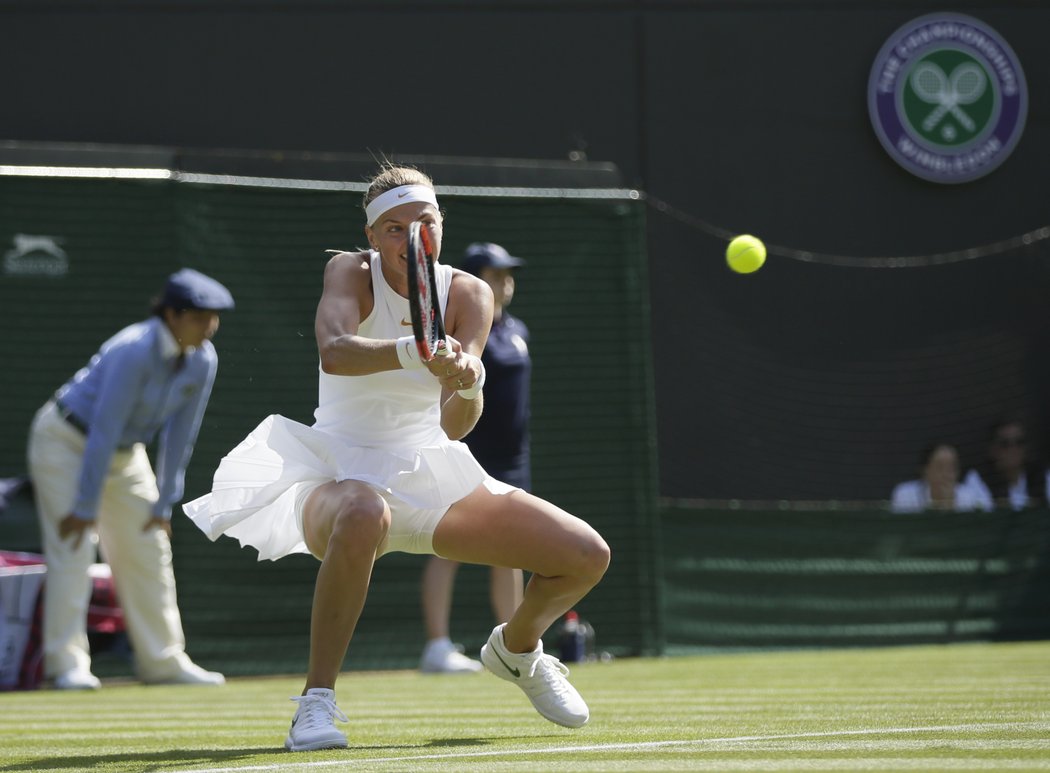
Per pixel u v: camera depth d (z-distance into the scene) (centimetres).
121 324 2597
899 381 3403
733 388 3328
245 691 2030
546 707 1184
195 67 3200
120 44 3180
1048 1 3516
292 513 1170
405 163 2677
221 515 1134
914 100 3447
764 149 3397
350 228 2634
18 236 2581
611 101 3341
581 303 2745
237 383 2545
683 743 1045
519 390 2220
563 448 2706
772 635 2795
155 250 2592
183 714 1588
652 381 3209
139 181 2588
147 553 2188
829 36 3434
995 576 2934
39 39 3153
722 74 3384
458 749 1042
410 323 1116
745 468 3309
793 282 3375
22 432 2591
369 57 3259
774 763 883
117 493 2173
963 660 2327
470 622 2603
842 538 2859
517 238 2731
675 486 3275
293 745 1075
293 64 3231
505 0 3309
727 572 2784
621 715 1366
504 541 1107
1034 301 3475
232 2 3219
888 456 3384
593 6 3341
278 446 1113
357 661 2530
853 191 3422
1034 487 3428
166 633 2209
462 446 1092
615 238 2773
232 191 2589
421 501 1092
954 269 3447
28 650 2152
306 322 2597
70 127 3153
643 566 2706
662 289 3322
